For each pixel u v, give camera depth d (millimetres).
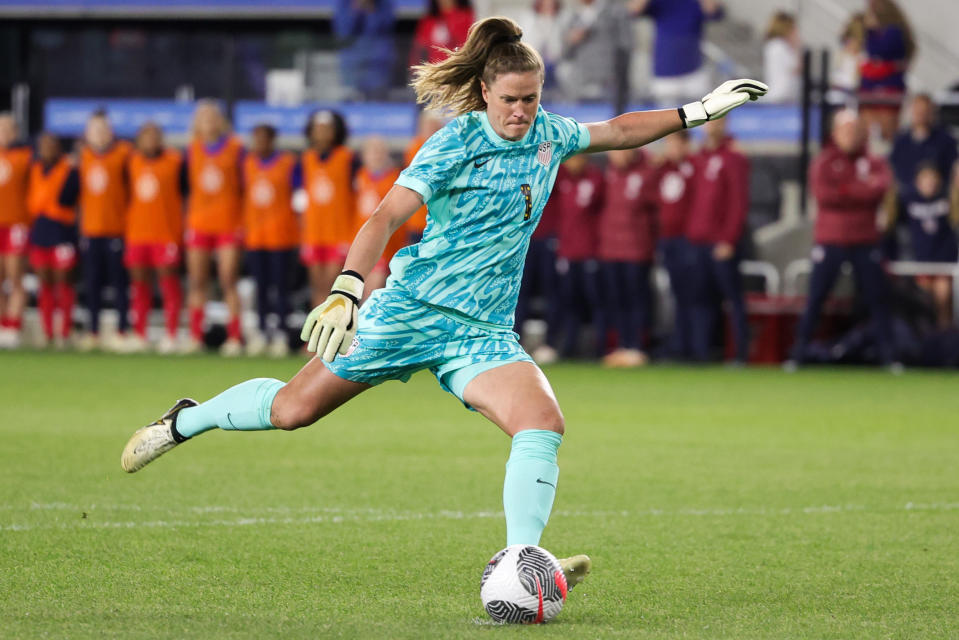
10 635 13711
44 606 15164
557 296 61188
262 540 19703
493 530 20797
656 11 65938
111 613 14844
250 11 74188
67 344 64500
